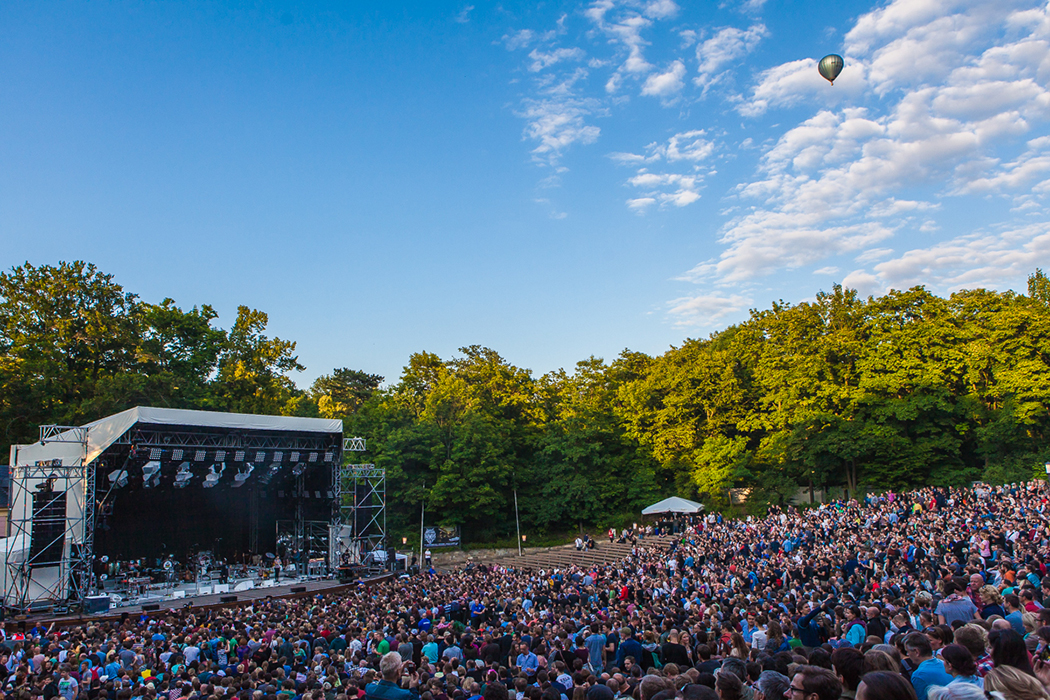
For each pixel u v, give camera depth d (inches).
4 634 941.2
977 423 1887.3
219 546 1679.4
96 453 1268.5
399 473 2146.9
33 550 1161.4
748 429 2236.7
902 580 760.3
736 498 2316.7
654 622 682.2
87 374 2244.1
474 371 2714.1
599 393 2721.5
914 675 252.7
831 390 2032.5
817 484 2113.7
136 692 506.9
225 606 1218.0
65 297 2294.5
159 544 1598.2
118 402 2054.6
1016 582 621.6
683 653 475.5
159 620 985.5
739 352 2370.8
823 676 169.3
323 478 1675.7
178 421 1342.3
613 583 1224.8
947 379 1920.5
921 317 2022.6
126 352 2338.8
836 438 1947.6
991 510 1184.2
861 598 729.0
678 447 2353.6
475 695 375.9
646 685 251.1
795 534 1379.2
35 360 2123.5
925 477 1903.3
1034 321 1754.4
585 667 437.1
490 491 2206.0
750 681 316.2
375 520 2007.9
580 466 2373.3
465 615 966.4
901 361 1942.7
